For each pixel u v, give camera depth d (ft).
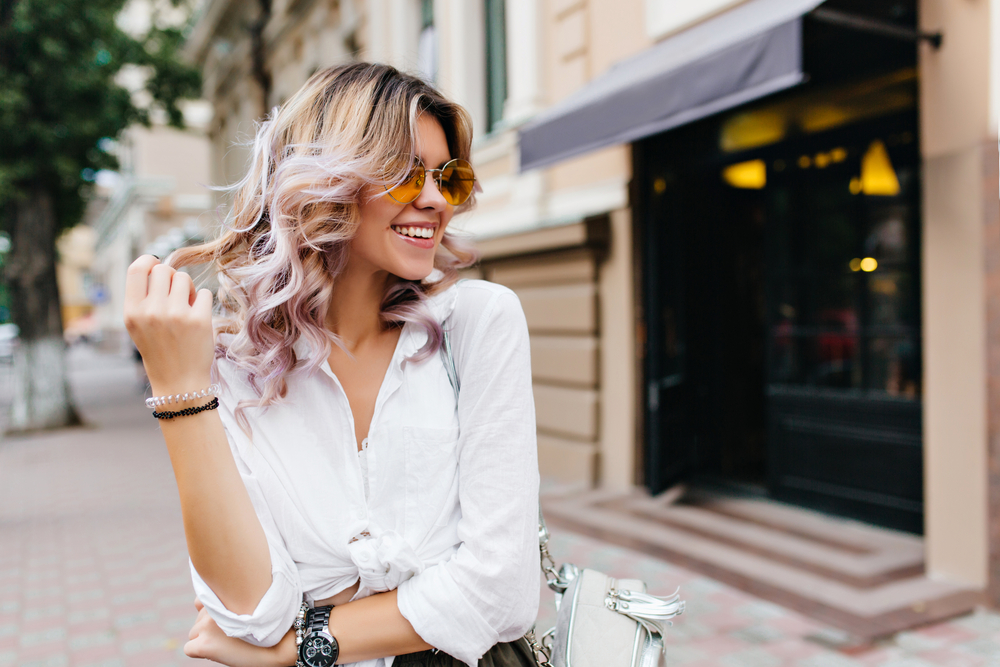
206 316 2.56
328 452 2.92
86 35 30.66
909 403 12.66
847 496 13.76
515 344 3.02
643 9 15.69
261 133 3.13
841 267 13.80
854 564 11.34
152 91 36.29
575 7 17.65
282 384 2.87
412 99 2.93
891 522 12.98
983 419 9.74
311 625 2.77
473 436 2.93
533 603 2.88
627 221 16.29
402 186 2.90
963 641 8.78
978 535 9.89
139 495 19.30
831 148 13.78
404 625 2.73
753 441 18.47
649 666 3.26
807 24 9.25
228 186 3.37
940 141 10.02
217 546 2.53
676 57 12.42
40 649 9.75
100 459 24.85
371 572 2.78
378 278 3.22
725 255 17.70
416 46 26.32
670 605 3.40
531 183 19.11
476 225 21.89
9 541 15.12
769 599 10.20
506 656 3.07
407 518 2.91
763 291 18.48
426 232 3.07
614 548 12.74
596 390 17.31
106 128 32.53
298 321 2.86
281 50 41.34
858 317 13.56
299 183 2.77
